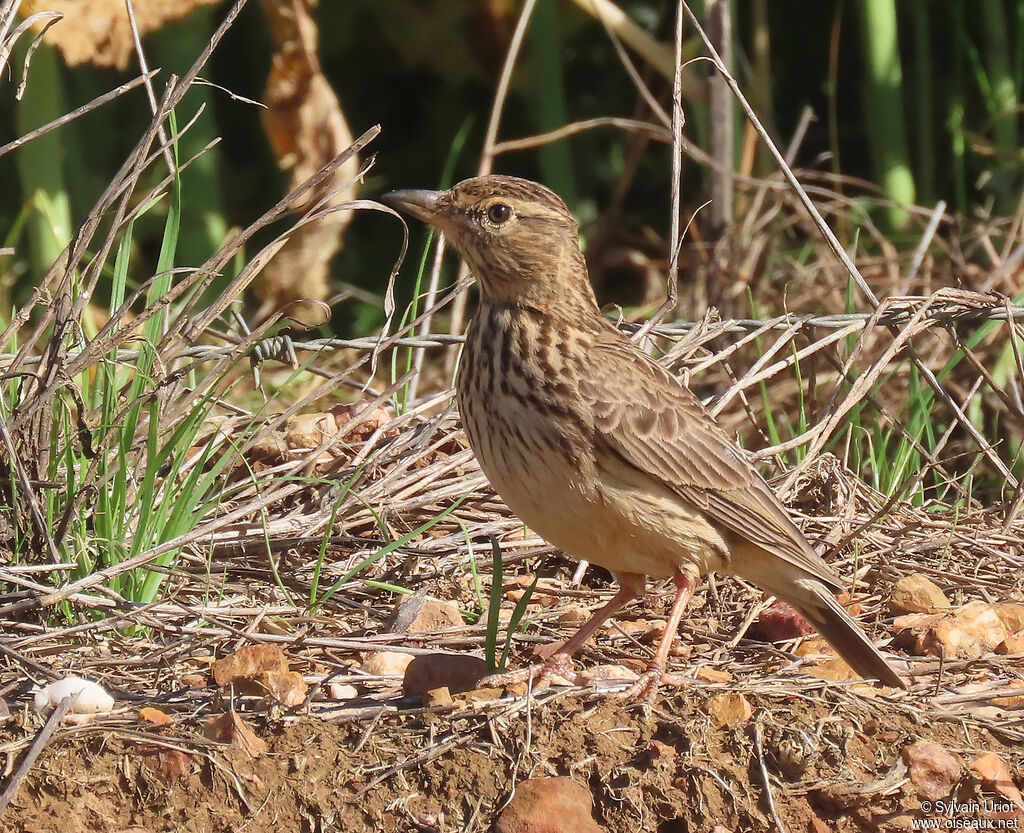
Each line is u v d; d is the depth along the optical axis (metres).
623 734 7.61
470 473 11.35
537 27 17.66
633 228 20.55
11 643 8.62
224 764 7.40
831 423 10.97
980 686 8.52
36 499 9.32
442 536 10.89
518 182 9.28
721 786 7.32
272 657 8.45
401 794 7.33
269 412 13.43
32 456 9.68
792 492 11.39
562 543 8.98
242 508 10.05
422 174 21.25
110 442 9.88
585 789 7.29
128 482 10.27
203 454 9.90
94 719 7.76
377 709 7.90
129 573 9.28
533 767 7.41
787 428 13.67
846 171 20.67
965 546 10.91
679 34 11.48
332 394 14.59
